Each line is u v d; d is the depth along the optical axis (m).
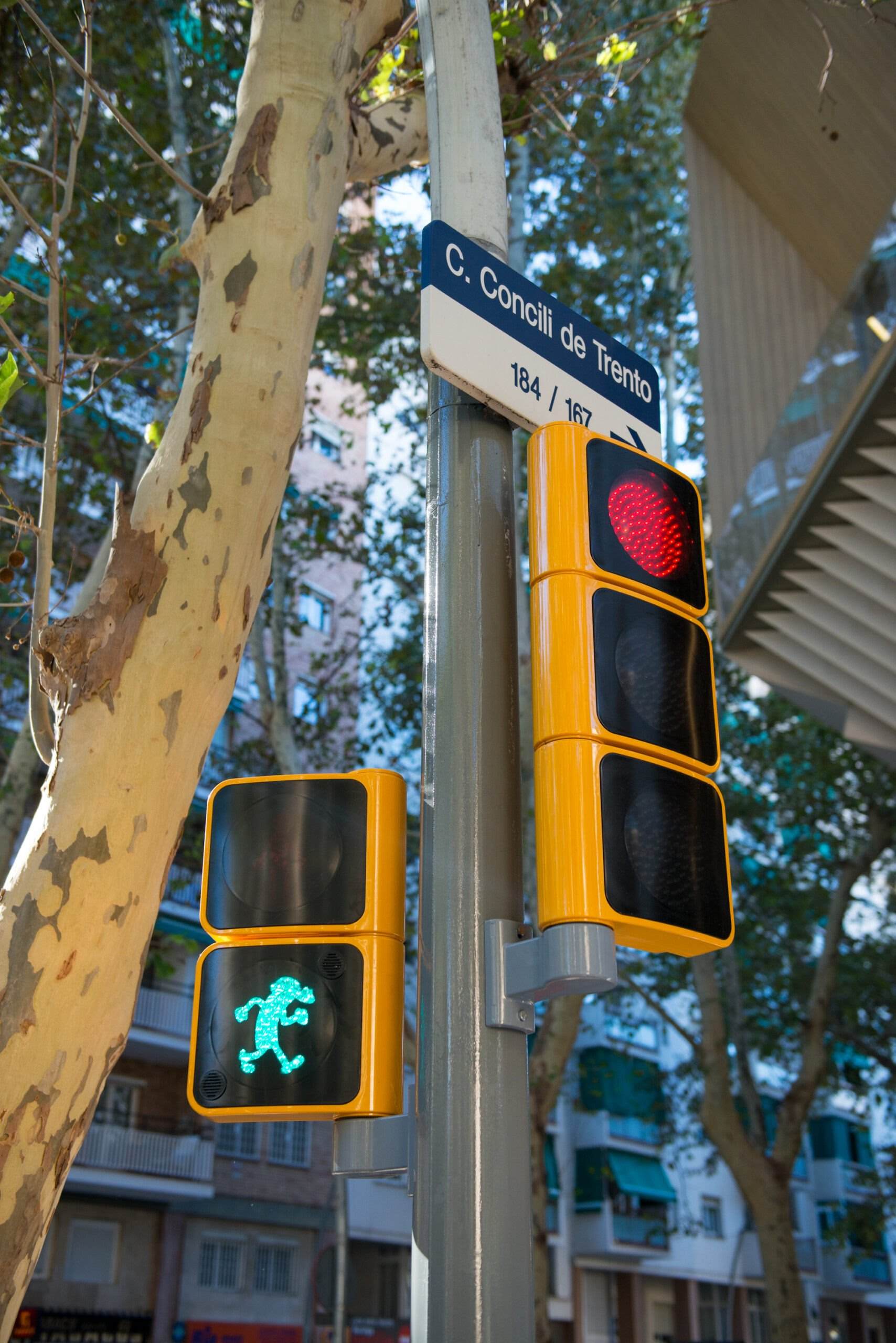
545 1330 9.44
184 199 10.62
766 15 11.19
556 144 14.80
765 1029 19.53
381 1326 22.88
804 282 12.86
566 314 2.84
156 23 11.07
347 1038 2.31
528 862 11.23
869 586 10.03
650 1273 29.05
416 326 14.46
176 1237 20.28
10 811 8.52
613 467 2.32
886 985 19.61
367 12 3.82
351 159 4.84
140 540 2.81
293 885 2.43
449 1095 2.00
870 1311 36.12
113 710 2.61
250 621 2.96
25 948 2.37
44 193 10.62
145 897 2.55
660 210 16.83
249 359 3.12
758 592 11.12
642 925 1.96
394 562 16.66
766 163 12.96
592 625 2.15
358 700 20.06
